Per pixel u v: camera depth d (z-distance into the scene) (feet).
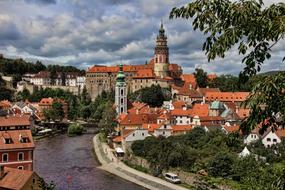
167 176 393.29
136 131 512.63
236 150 401.90
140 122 623.36
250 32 61.00
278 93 58.08
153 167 426.10
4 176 250.16
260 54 65.05
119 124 640.17
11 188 240.12
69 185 373.61
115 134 654.12
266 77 58.13
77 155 527.81
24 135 323.37
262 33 60.49
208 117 604.90
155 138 477.77
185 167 398.83
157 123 608.60
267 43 63.82
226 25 62.44
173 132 545.03
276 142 425.69
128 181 399.85
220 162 346.54
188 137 460.55
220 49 61.36
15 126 360.48
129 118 626.23
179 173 391.86
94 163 480.64
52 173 419.95
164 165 412.16
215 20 63.62
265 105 60.80
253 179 181.68
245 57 66.13
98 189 364.38
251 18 60.23
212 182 324.60
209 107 652.07
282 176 62.85
